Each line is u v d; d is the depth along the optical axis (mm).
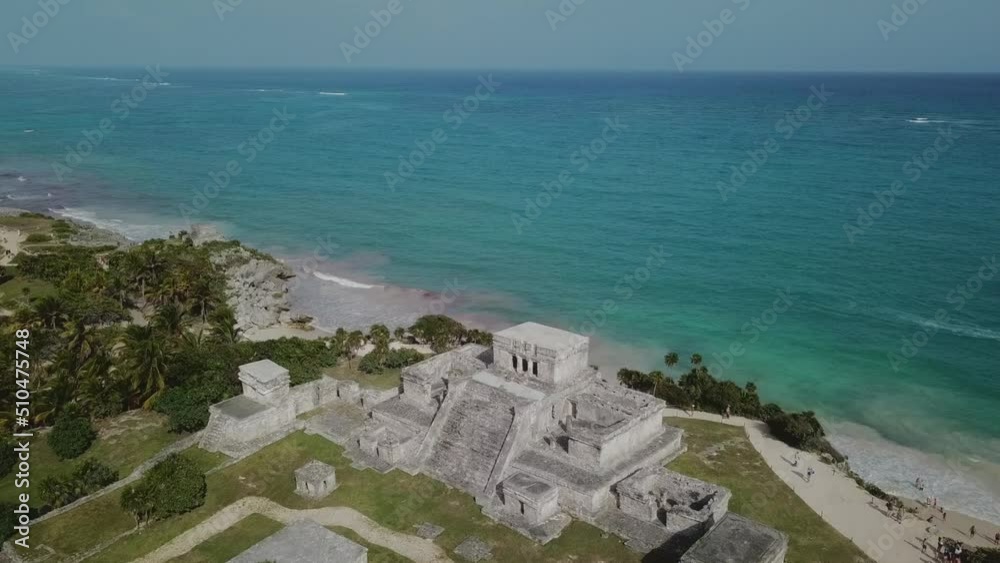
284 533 45531
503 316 108875
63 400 65625
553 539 50656
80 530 51094
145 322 94750
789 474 63062
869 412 79625
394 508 54062
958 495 64312
